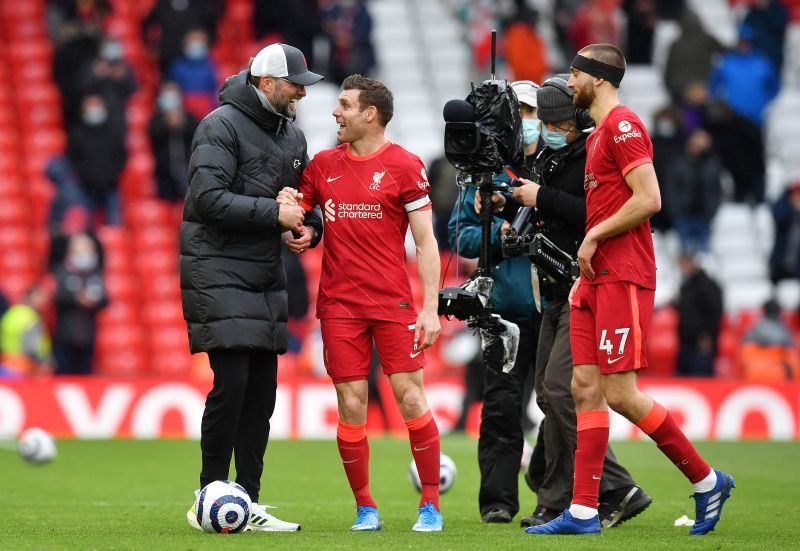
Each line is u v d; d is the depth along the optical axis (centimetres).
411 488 3625
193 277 2484
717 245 7525
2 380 5303
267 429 2608
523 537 2320
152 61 7731
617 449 4925
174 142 6762
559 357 2598
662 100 8088
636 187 2316
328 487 3647
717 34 8456
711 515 2412
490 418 2781
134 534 2388
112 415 5331
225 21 8150
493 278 2791
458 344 5531
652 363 6819
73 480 3769
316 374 6041
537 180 2684
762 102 7412
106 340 6838
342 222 2505
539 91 2628
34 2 8350
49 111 7944
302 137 2603
